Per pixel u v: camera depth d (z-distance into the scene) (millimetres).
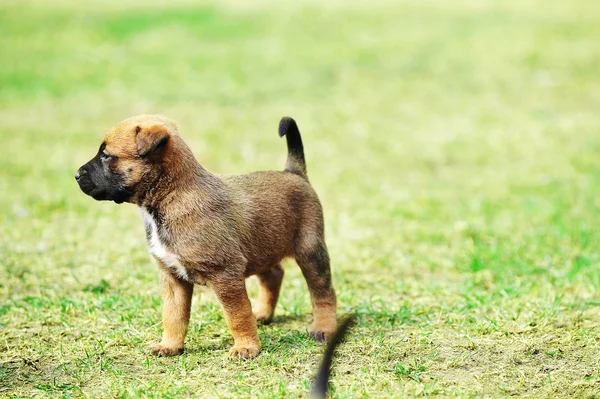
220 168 17281
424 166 17734
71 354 8531
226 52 29109
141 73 26312
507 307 9742
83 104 22797
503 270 11336
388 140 19625
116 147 7816
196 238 7875
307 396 7285
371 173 17250
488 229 13328
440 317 9523
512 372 7969
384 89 24359
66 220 13797
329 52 29016
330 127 20656
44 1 37719
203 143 19094
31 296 10406
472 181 16484
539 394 7508
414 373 7902
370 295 10531
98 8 36469
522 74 25750
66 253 12086
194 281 8164
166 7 37031
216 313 9594
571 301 10023
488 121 21109
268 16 35469
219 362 8195
